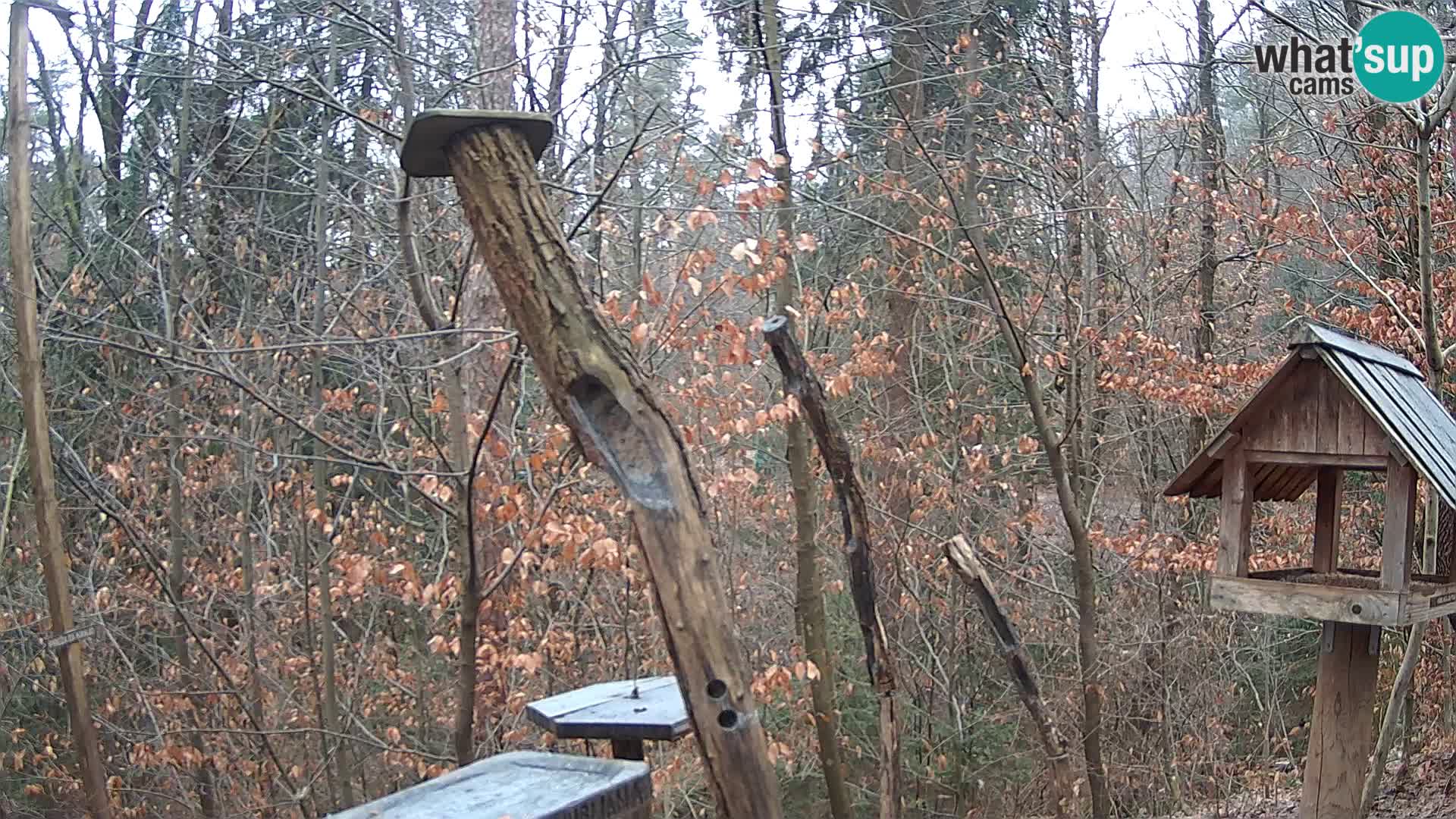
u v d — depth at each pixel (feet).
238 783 33.53
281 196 35.42
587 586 30.53
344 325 30.07
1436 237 34.17
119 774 35.09
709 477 27.17
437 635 26.94
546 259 9.72
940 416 40.63
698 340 23.12
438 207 26.43
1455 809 28.35
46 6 21.57
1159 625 37.73
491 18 25.71
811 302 31.53
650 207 21.59
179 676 32.24
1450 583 18.72
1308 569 20.48
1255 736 40.81
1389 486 16.72
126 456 33.24
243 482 34.27
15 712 36.01
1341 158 38.55
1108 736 37.06
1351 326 34.63
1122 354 36.11
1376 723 40.09
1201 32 39.19
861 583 15.10
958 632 38.75
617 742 12.63
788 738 36.14
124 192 33.27
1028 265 37.27
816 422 14.10
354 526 35.35
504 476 24.25
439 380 27.86
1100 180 36.50
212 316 32.71
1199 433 39.70
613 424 9.77
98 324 27.55
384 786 34.22
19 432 31.78
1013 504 40.57
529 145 10.02
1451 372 33.27
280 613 34.58
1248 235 38.75
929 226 33.12
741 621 35.06
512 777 9.55
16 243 21.21
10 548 33.17
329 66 28.86
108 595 32.22
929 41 32.24
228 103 33.22
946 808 39.37
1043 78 36.47
